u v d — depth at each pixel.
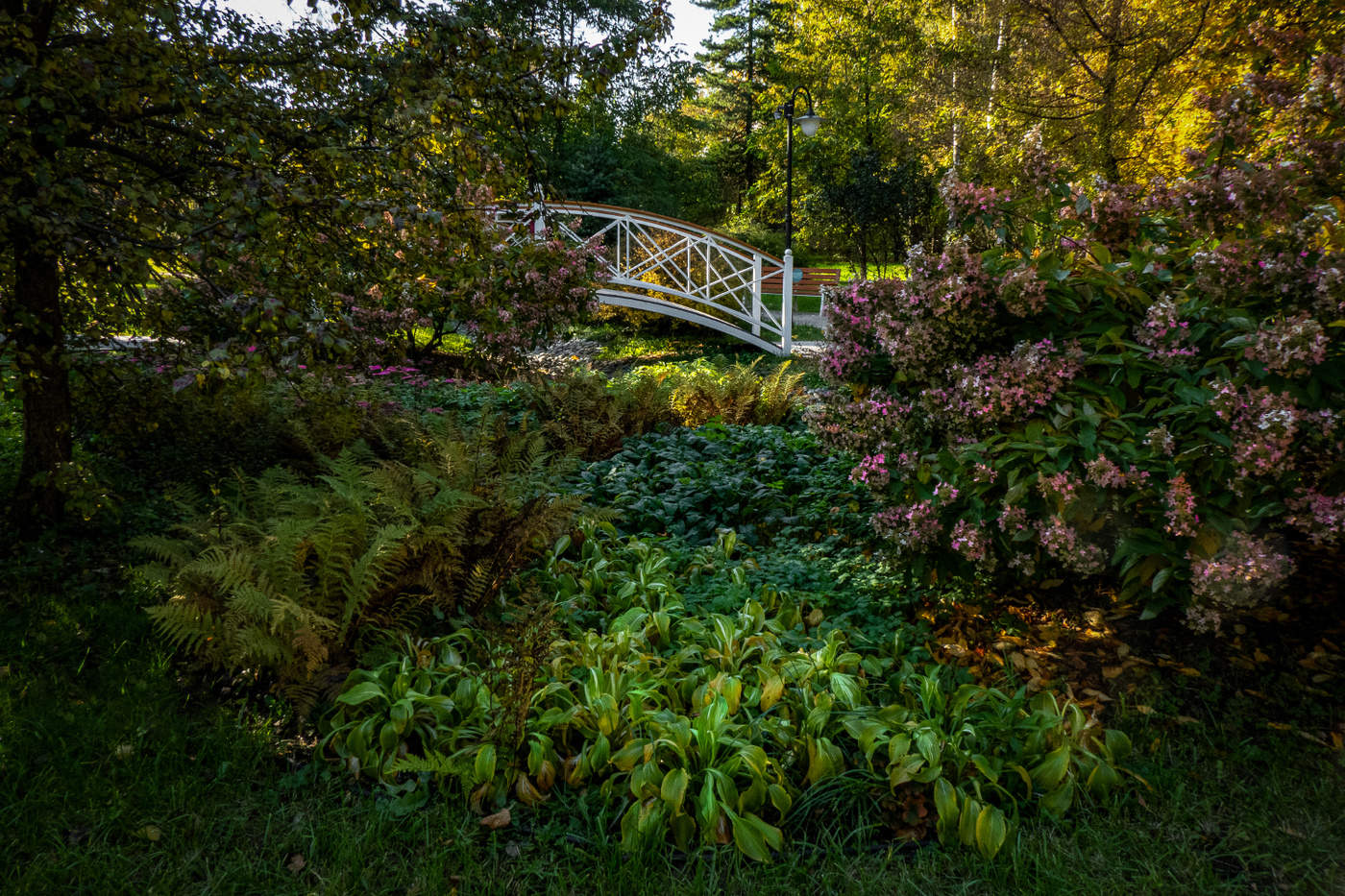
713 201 37.25
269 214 3.44
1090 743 2.87
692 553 4.60
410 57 4.41
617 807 2.66
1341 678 3.21
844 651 3.45
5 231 3.57
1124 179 12.36
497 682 2.97
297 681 3.19
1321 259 2.82
